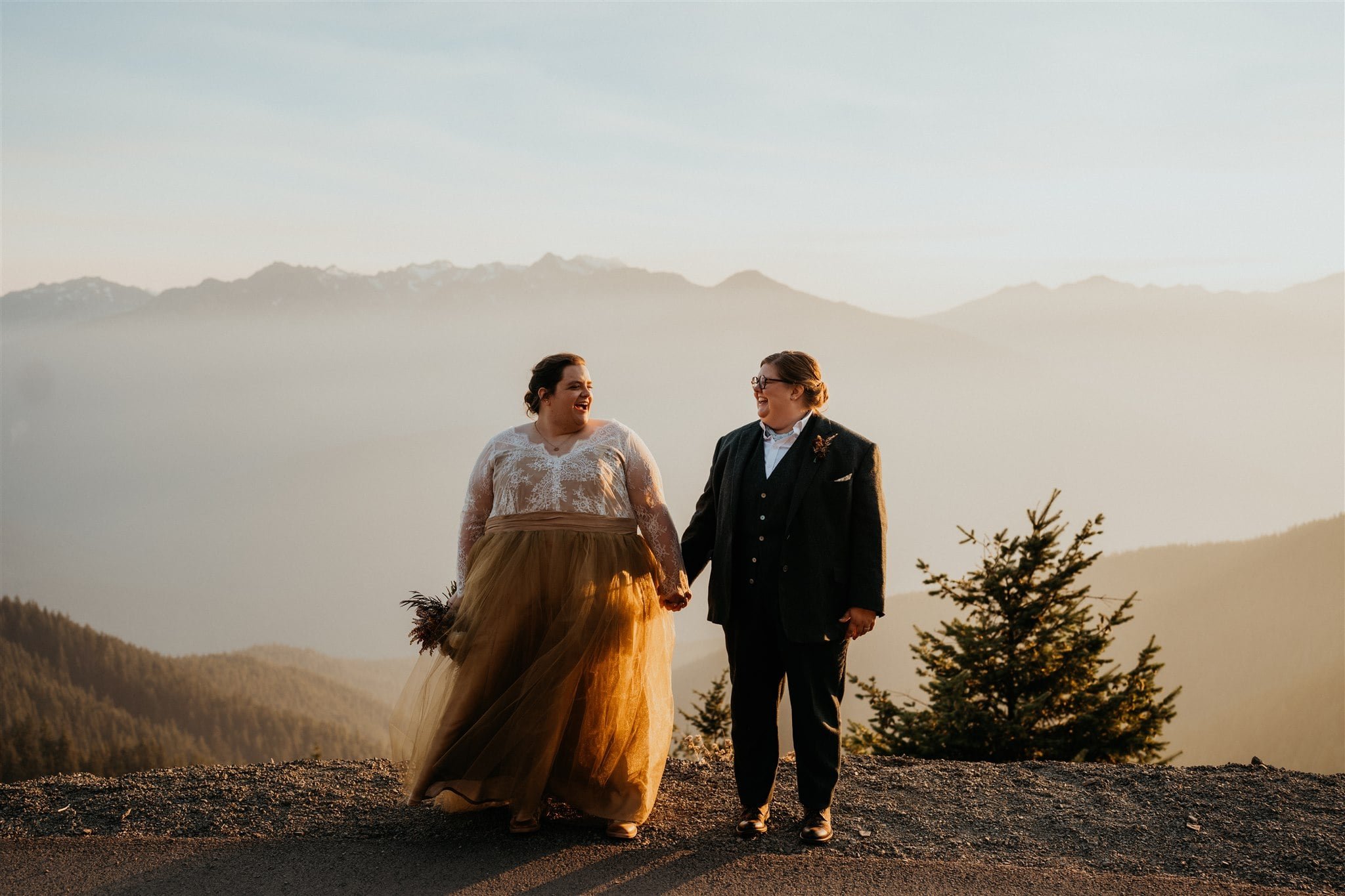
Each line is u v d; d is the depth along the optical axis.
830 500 4.22
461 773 4.10
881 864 3.81
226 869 3.75
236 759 153.75
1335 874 3.71
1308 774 4.88
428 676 4.34
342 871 3.74
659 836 4.13
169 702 158.75
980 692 13.11
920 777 4.89
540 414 4.57
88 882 3.64
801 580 4.17
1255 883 3.65
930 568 13.68
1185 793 4.60
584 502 4.32
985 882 3.64
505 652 4.22
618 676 4.22
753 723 4.28
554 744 4.12
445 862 3.83
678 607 4.47
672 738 4.55
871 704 13.57
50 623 164.12
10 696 143.38
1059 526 13.20
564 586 4.23
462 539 4.53
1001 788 4.73
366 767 5.02
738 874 3.71
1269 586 152.38
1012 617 13.03
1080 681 13.06
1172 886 3.60
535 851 3.95
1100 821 4.28
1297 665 130.50
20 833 4.13
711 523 4.64
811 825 4.06
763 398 4.39
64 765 125.12
